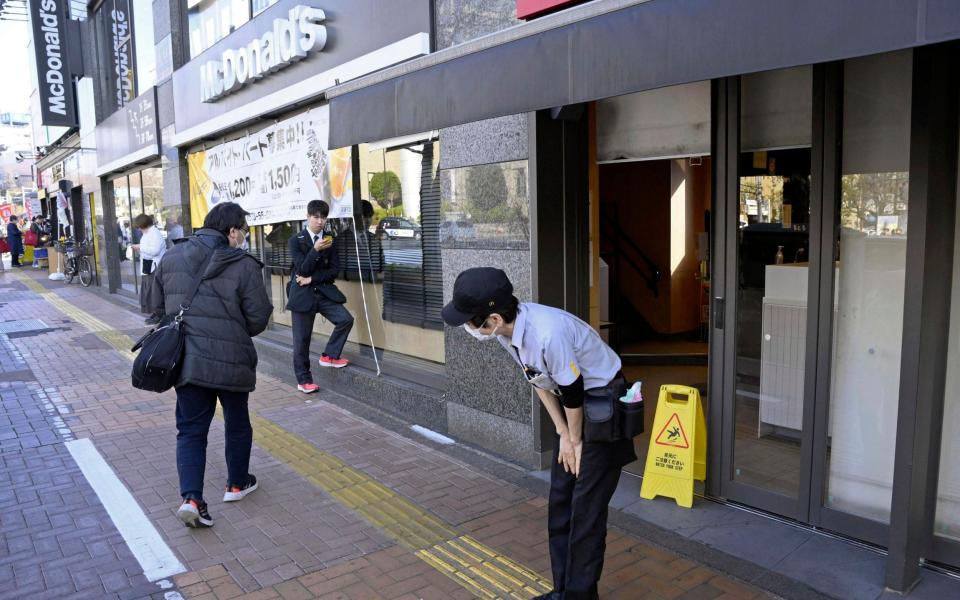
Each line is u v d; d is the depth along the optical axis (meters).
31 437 5.75
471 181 5.11
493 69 3.36
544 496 4.42
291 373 7.92
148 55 12.30
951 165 3.11
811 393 3.77
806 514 3.86
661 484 4.25
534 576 3.47
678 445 4.21
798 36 2.26
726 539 3.78
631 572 3.46
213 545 3.85
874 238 3.56
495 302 2.62
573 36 2.97
